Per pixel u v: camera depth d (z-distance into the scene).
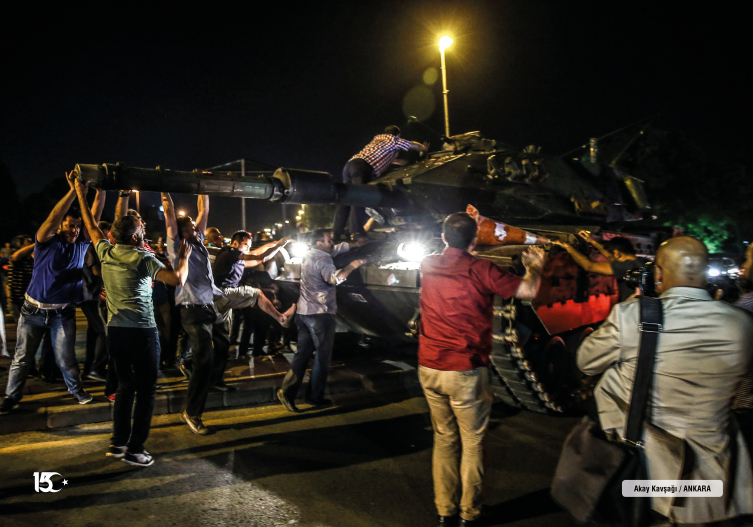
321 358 5.12
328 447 4.41
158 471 3.91
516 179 6.18
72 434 4.60
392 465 4.07
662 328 2.11
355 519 3.28
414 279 5.04
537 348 4.98
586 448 2.24
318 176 5.32
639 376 2.13
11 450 4.25
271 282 6.85
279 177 5.21
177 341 6.71
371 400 5.71
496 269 3.03
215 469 3.96
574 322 5.29
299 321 5.09
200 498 3.51
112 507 3.37
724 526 2.19
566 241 5.27
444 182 6.26
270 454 4.25
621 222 7.61
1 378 5.89
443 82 10.97
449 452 3.18
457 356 3.01
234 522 3.21
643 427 2.14
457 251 3.17
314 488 3.68
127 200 4.60
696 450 2.09
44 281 4.66
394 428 4.88
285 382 5.16
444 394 3.12
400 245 5.41
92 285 5.51
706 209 25.50
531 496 3.59
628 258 5.09
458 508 3.21
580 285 5.36
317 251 5.05
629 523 2.13
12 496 3.49
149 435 4.63
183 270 3.83
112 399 5.06
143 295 3.87
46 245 4.66
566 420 5.18
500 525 3.22
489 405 3.13
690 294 2.17
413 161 7.57
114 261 3.83
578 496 2.20
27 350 4.70
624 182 7.91
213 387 5.52
